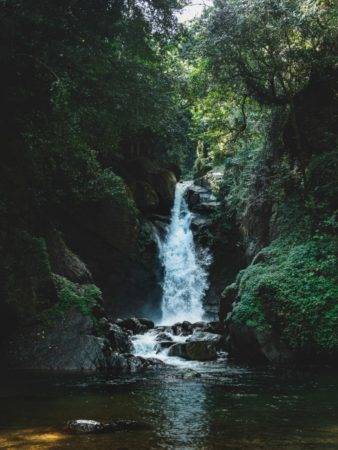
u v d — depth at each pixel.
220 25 16.39
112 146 15.48
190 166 37.59
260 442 5.58
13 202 13.30
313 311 12.77
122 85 13.80
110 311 23.00
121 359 12.10
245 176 21.02
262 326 13.53
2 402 7.93
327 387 9.31
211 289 25.05
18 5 10.80
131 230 22.89
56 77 11.36
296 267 14.15
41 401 8.01
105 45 13.32
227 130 22.38
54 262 16.80
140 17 14.02
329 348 12.23
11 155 12.89
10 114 12.32
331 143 16.86
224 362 13.41
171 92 15.79
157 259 25.09
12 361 12.27
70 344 12.51
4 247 12.67
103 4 12.89
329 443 5.52
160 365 12.75
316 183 16.34
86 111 13.50
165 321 24.42
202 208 26.84
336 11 15.80
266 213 19.56
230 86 18.56
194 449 5.30
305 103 18.12
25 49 11.70
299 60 17.17
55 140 13.70
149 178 27.19
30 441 5.58
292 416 6.88
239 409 7.37
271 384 9.72
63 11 12.02
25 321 13.02
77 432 6.00
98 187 19.70
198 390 9.05
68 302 13.62
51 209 19.45
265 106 18.98
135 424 6.40
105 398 8.27
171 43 16.08
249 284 14.85
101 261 22.73
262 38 16.41
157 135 27.12
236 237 24.72
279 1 15.95
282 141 18.80
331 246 14.05
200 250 25.81
